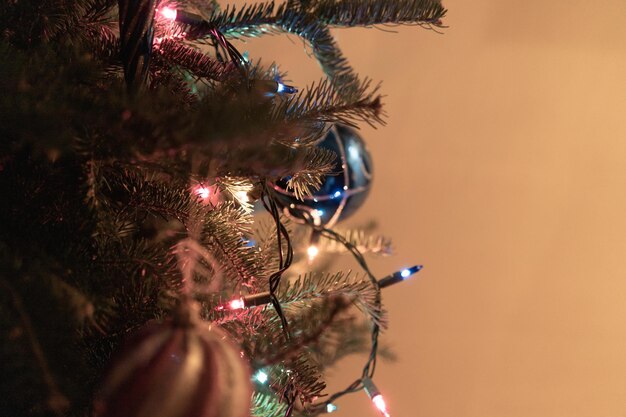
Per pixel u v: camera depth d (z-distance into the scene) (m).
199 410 0.54
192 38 0.69
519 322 1.07
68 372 0.56
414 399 1.06
